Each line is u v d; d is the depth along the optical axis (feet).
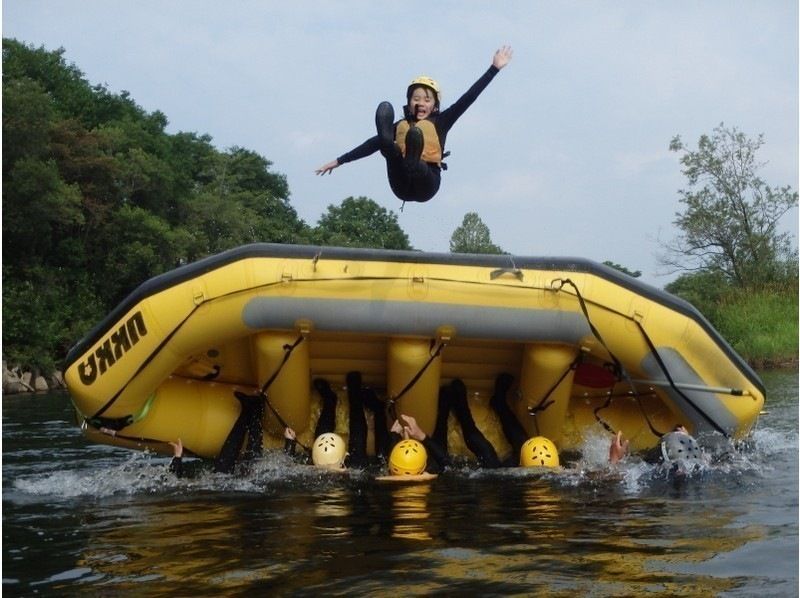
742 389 25.46
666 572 13.71
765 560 14.35
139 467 26.61
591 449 27.50
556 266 24.00
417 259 23.86
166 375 24.81
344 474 24.23
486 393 27.94
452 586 13.03
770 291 118.42
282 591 12.90
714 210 130.21
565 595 12.60
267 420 26.66
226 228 150.82
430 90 23.70
